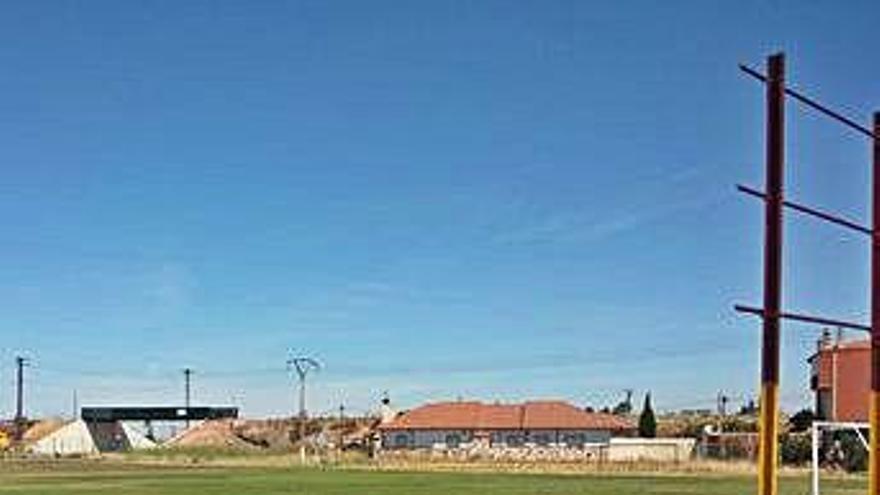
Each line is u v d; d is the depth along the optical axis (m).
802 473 82.81
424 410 168.25
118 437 197.00
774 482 14.67
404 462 126.75
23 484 82.06
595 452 127.75
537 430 161.38
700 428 153.00
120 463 136.12
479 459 127.94
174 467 121.81
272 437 191.12
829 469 85.12
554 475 95.75
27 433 196.12
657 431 157.12
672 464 105.44
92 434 193.50
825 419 87.56
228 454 156.25
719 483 78.44
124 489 74.38
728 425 149.50
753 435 115.69
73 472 106.12
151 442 198.00
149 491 71.81
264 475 97.75
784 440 89.50
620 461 112.69
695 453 117.94
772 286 14.96
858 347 83.69
